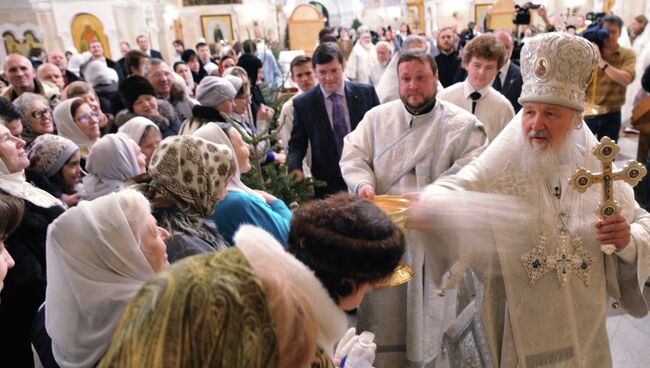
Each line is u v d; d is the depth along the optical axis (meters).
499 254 1.27
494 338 1.42
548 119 1.24
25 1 15.69
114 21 13.55
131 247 1.08
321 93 2.84
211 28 17.34
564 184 1.31
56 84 4.50
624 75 4.05
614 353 2.24
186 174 1.37
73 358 1.05
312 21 17.09
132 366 0.47
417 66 1.86
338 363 1.18
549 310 1.35
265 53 7.71
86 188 2.14
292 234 0.83
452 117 1.93
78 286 1.04
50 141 2.27
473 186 1.35
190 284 0.50
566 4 6.04
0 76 4.81
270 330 0.52
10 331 1.54
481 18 16.03
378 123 2.06
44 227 1.69
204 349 0.49
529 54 1.26
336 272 0.77
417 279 1.87
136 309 0.50
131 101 3.15
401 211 1.34
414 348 1.97
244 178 2.29
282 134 3.49
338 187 2.87
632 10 8.20
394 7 18.73
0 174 1.71
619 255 1.31
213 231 1.42
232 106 2.85
